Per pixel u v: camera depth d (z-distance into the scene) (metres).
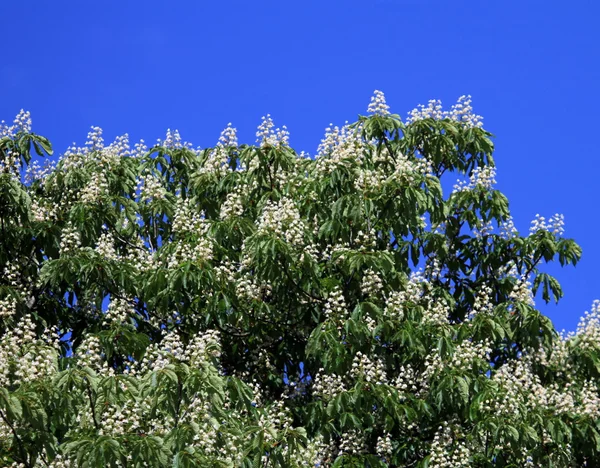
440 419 18.88
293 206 19.89
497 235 22.12
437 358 18.80
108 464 14.81
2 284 20.08
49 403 15.02
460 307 21.78
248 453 16.19
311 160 21.88
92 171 21.67
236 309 19.05
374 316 18.80
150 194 21.23
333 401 17.98
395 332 18.95
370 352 18.72
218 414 15.52
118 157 22.36
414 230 21.50
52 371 15.52
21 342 16.25
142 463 14.64
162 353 15.66
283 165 20.47
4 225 20.30
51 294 21.08
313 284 19.11
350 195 19.70
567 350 21.27
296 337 20.27
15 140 21.39
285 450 16.45
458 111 22.53
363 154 21.08
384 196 19.84
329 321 18.69
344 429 18.61
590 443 19.31
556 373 21.27
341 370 18.27
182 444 14.98
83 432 15.27
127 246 21.22
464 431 18.73
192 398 15.32
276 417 18.05
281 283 19.25
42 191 22.48
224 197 21.59
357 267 18.92
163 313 18.64
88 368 15.29
